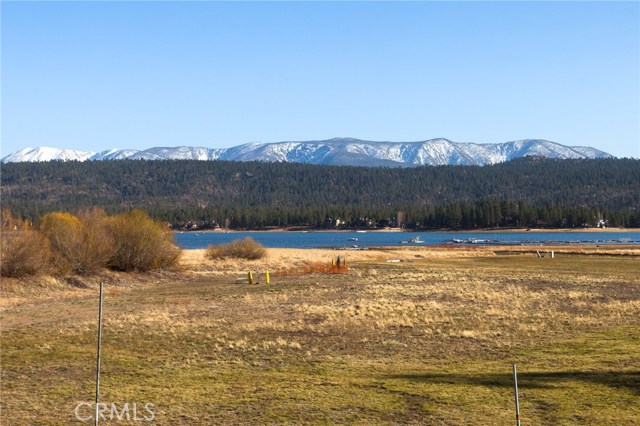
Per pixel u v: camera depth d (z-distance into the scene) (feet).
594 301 121.29
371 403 53.52
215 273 197.26
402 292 136.15
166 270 191.72
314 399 54.85
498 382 60.08
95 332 88.94
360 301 120.98
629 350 73.41
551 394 55.47
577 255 278.26
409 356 73.51
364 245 471.62
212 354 74.74
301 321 98.22
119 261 181.78
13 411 51.93
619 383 58.65
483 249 324.39
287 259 250.37
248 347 78.54
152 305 120.47
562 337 83.35
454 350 76.48
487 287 146.41
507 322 95.40
